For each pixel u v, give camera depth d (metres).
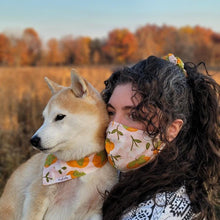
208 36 28.33
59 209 2.48
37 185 2.63
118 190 2.11
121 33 15.52
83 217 2.40
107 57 14.30
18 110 6.73
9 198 2.82
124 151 2.04
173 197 1.89
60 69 7.22
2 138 6.03
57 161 2.60
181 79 2.07
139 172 2.03
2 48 13.96
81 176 2.49
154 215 1.83
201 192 1.99
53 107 2.69
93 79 6.45
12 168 5.34
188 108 2.10
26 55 13.91
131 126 2.04
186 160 2.05
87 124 2.52
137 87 1.99
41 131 2.61
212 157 2.11
